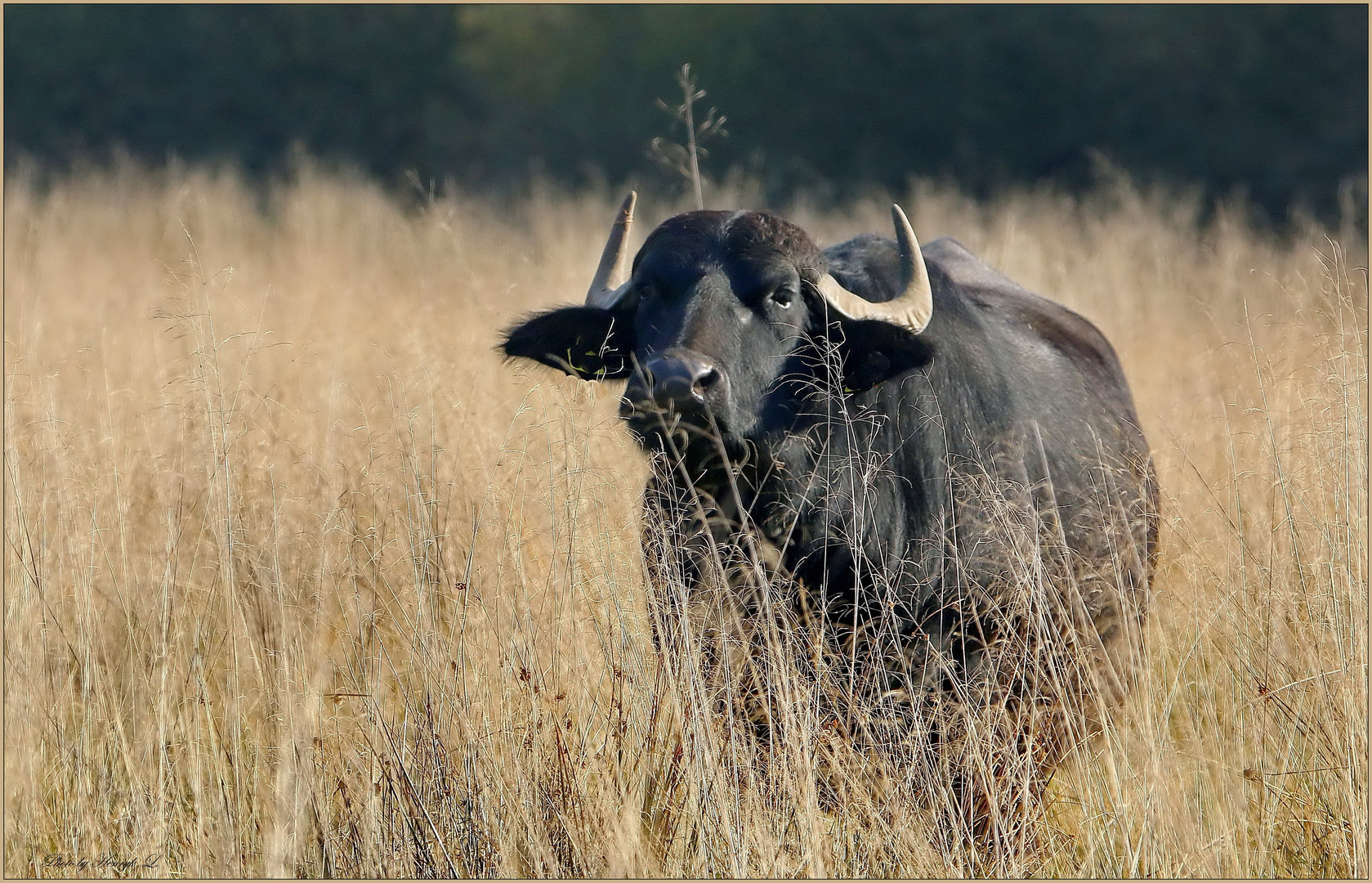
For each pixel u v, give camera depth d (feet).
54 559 65.82
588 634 57.26
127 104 317.63
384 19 319.88
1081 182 273.33
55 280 143.02
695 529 54.34
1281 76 272.31
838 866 50.47
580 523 57.31
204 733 60.03
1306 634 57.06
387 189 282.56
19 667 58.85
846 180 286.66
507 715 53.16
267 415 78.43
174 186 222.69
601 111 303.07
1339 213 238.68
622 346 56.80
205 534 68.03
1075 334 68.74
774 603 53.11
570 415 58.23
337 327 102.83
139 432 77.92
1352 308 63.87
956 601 53.67
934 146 289.33
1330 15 270.26
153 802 55.36
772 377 52.49
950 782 51.19
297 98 318.86
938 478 55.11
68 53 320.09
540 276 123.75
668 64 303.48
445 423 73.00
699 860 49.42
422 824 51.83
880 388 54.44
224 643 64.03
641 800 51.55
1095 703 56.24
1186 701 59.88
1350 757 51.78
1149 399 95.61
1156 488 65.05
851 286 57.36
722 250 52.60
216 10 322.34
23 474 68.44
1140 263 151.43
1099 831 53.93
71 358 89.40
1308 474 61.52
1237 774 53.11
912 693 53.11
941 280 59.98
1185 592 64.03
